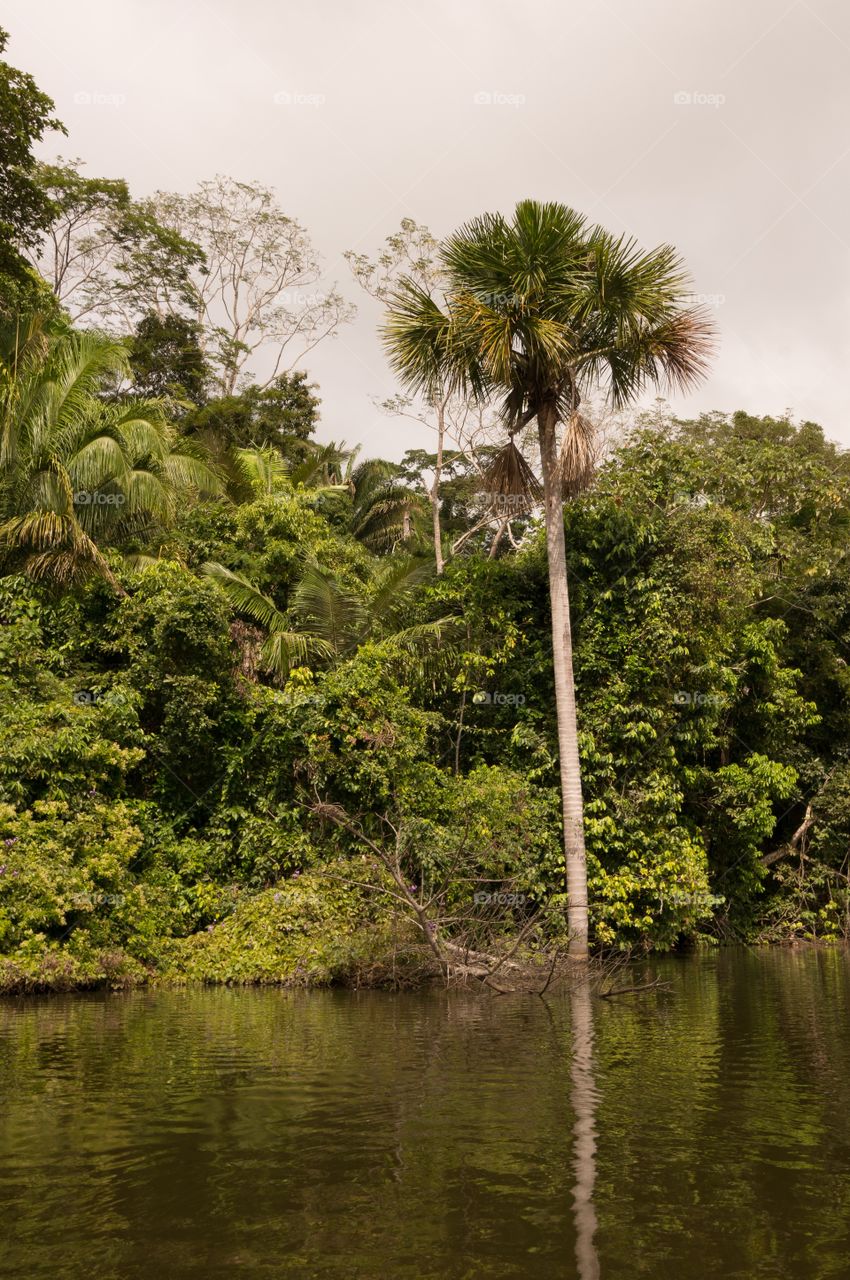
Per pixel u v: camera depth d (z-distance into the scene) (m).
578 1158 5.09
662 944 18.66
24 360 20.06
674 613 18.56
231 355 42.75
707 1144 5.35
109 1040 8.82
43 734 15.29
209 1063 7.69
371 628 20.41
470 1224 4.17
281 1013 10.72
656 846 18.16
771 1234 4.05
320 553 22.97
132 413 21.38
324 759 16.70
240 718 17.50
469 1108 6.18
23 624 17.22
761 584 23.17
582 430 16.30
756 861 22.16
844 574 25.67
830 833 23.67
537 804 17.33
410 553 34.25
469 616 19.45
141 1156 5.17
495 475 17.42
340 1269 3.71
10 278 22.19
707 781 21.14
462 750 19.81
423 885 14.56
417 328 16.62
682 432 32.69
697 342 16.39
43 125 21.92
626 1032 9.28
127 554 20.59
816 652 25.50
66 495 18.20
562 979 13.78
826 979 14.44
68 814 15.05
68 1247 3.94
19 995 12.58
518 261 15.97
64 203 38.19
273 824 16.67
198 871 16.34
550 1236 4.03
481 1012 10.79
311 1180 4.76
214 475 23.69
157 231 39.38
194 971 14.19
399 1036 9.02
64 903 13.41
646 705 18.45
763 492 25.34
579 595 19.03
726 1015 10.52
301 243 43.56
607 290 15.89
